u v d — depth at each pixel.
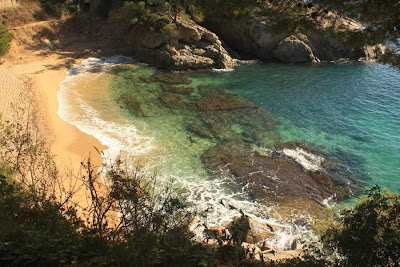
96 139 26.50
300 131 29.44
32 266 7.49
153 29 42.66
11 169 13.84
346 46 13.12
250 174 23.50
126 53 45.75
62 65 40.34
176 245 9.20
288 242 17.89
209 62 43.53
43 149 22.05
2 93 30.97
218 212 19.94
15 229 8.47
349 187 22.66
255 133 28.69
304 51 47.53
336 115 32.53
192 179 22.70
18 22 44.31
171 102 33.66
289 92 37.62
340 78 42.25
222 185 22.39
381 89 38.81
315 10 13.11
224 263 9.48
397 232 9.76
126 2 44.91
